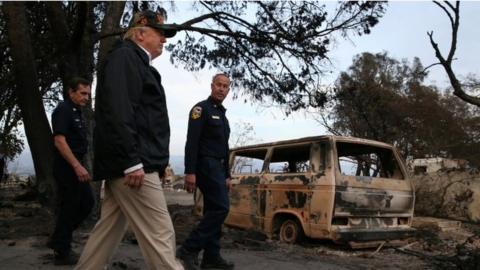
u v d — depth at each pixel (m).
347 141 7.56
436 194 12.00
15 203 13.04
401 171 8.14
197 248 4.96
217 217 5.01
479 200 11.29
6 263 5.16
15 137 19.16
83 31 8.63
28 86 9.36
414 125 16.78
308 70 11.56
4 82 13.76
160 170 3.32
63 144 4.93
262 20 11.31
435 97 17.69
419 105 16.70
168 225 3.26
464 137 17.89
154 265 3.19
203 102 5.14
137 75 3.21
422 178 12.53
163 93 3.43
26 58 9.36
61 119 4.98
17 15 9.32
